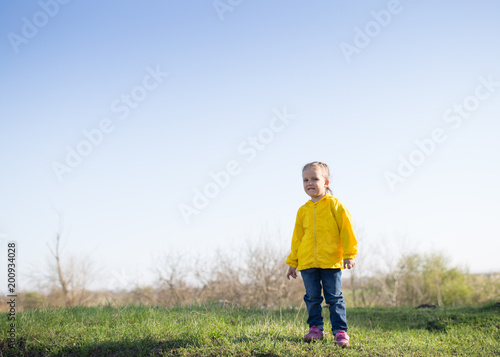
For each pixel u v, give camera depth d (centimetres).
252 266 1184
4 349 412
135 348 389
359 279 1395
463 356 398
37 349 412
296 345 374
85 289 1316
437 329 605
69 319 509
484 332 550
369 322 664
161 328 446
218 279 1188
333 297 390
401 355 373
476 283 1495
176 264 1198
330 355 351
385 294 1361
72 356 393
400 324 652
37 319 503
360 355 357
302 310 715
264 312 642
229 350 362
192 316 519
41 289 1248
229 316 548
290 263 427
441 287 1449
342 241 391
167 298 1188
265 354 355
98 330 449
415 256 1487
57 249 1277
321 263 388
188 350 372
